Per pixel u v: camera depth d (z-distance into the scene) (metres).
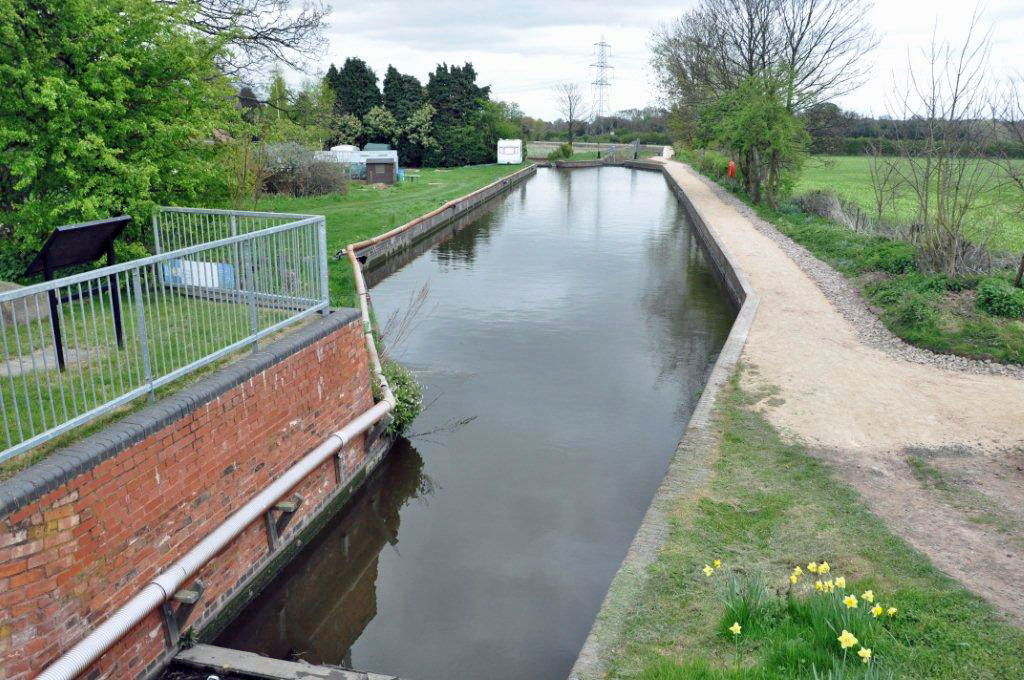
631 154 78.38
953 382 10.25
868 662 4.17
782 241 22.25
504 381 12.70
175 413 5.48
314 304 8.02
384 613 6.79
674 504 6.78
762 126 29.03
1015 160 19.05
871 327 13.00
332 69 60.50
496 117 66.69
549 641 6.33
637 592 5.44
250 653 5.58
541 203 40.94
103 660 4.83
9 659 4.21
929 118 15.02
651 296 18.92
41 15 8.64
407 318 16.27
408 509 8.55
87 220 8.52
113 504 4.90
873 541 6.04
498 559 7.57
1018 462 7.70
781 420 8.83
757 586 5.06
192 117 10.01
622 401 11.84
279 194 33.69
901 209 27.20
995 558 5.78
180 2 10.18
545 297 18.77
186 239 9.61
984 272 14.53
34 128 8.47
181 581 5.44
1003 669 4.30
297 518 7.31
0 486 4.25
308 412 7.42
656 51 40.97
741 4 34.09
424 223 28.42
